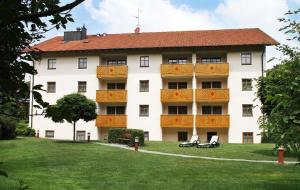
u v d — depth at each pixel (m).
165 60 41.06
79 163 18.72
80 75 41.72
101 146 27.48
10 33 2.45
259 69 38.50
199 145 29.77
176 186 13.55
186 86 40.56
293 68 8.20
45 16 2.41
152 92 40.28
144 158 21.03
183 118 38.81
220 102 39.56
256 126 38.03
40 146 25.58
